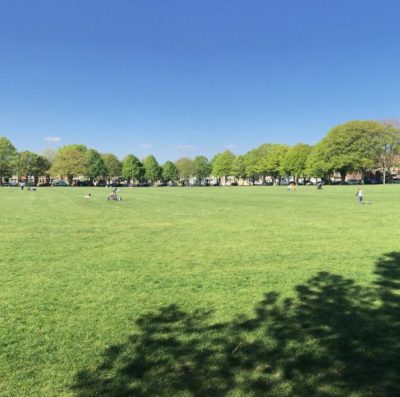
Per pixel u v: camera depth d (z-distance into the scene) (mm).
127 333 7637
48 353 6824
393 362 6387
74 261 13852
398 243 17000
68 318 8391
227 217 28609
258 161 167000
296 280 11195
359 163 118438
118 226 23672
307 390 5660
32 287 10648
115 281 11195
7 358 6648
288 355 6684
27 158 152625
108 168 173375
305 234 19812
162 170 186000
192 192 80812
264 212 32344
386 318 8234
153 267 12891
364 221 25250
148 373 6156
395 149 119125
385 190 75375
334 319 8219
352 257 14203
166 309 8906
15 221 26453
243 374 6102
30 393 5641
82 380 5973
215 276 11695
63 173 155500
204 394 5586
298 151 144500
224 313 8641
